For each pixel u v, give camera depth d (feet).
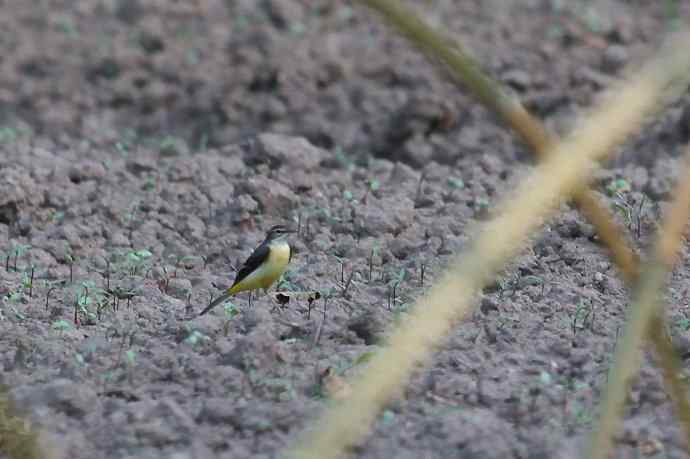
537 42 83.10
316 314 39.27
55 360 35.35
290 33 88.58
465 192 55.06
